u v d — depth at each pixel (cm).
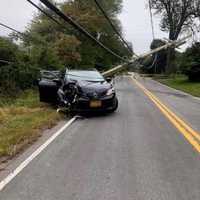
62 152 687
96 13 3959
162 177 539
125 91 2603
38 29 3456
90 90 1171
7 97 1598
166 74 6481
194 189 489
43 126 959
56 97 1310
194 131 929
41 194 470
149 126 1003
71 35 3147
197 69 4594
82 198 457
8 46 1816
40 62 2297
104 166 595
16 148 693
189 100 2075
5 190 484
